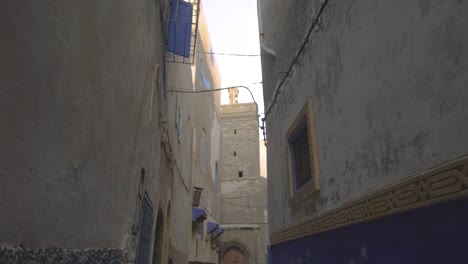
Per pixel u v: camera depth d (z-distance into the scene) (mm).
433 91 1981
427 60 2041
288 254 5344
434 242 1930
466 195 1667
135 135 3646
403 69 2303
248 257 24484
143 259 5035
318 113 4055
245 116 29031
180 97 10359
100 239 2463
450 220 1806
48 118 1468
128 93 3133
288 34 5652
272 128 6684
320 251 3895
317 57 4141
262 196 26469
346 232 3195
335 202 3441
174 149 9008
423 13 2090
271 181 6633
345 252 3201
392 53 2447
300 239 4703
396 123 2379
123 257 3320
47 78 1428
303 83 4695
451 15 1840
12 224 1224
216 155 23109
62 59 1563
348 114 3211
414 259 2125
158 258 6949
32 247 1382
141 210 4473
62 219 1698
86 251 2098
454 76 1810
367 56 2848
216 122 23422
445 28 1887
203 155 17594
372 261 2678
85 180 2033
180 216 10461
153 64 4879
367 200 2740
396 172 2363
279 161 5996
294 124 4902
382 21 2605
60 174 1646
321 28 4023
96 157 2221
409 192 2164
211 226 19219
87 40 1889
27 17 1245
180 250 10484
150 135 4949
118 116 2771
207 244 18641
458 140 1765
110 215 2727
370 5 2805
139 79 3703
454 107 1805
